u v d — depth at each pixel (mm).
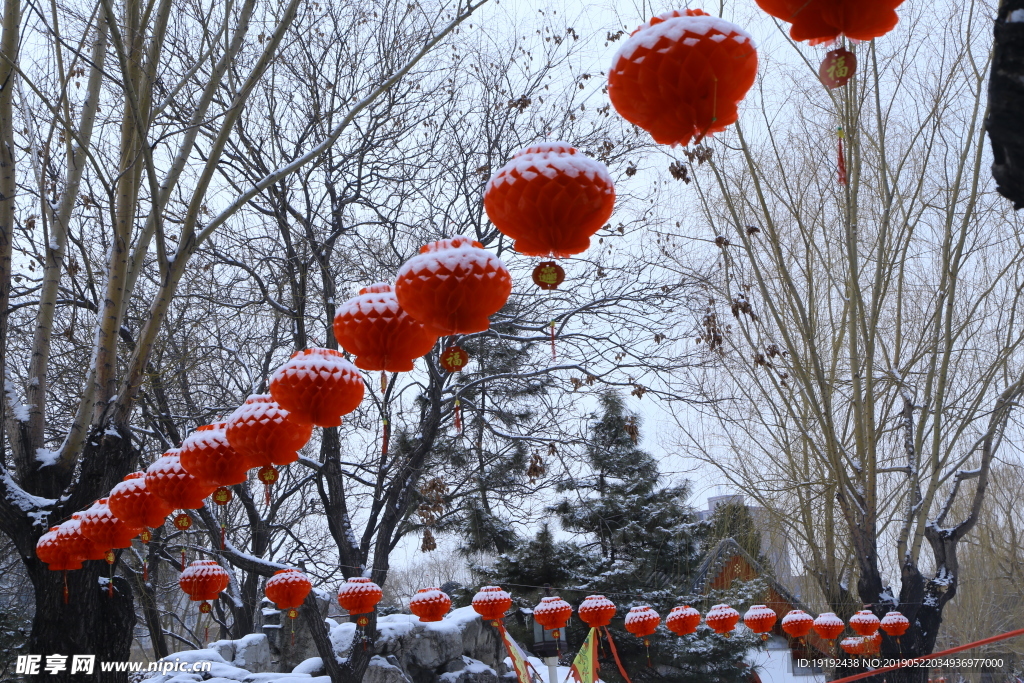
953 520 16625
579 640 16297
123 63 6012
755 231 9570
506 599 8930
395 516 13266
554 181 3002
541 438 14219
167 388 12273
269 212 12734
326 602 12805
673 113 2816
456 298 3285
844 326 10422
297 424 4738
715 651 15625
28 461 7711
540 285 3219
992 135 2746
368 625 11336
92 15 7641
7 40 7203
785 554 14023
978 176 9188
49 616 7250
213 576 7789
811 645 13453
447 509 16047
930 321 10570
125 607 7965
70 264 9227
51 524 7395
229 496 5492
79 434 7719
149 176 6504
